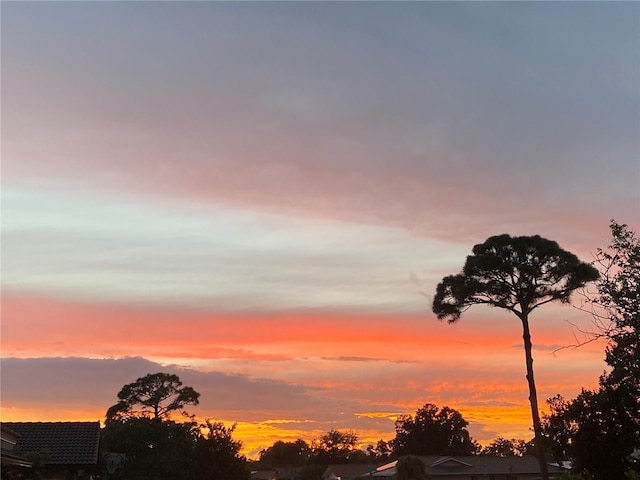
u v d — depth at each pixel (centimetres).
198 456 4106
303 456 14288
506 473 7194
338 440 12762
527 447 10269
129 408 5316
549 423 2805
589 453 2619
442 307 3753
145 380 5312
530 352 3588
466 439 11019
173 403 5397
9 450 2195
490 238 3625
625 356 1816
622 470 2569
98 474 3559
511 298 3641
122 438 4231
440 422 10962
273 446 14712
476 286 3616
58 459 3048
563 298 3522
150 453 4256
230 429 4216
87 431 3272
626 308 1600
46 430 3259
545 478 3425
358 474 9862
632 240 1634
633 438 2566
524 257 3516
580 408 2689
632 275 1612
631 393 2575
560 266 3488
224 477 4041
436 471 7131
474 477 7138
